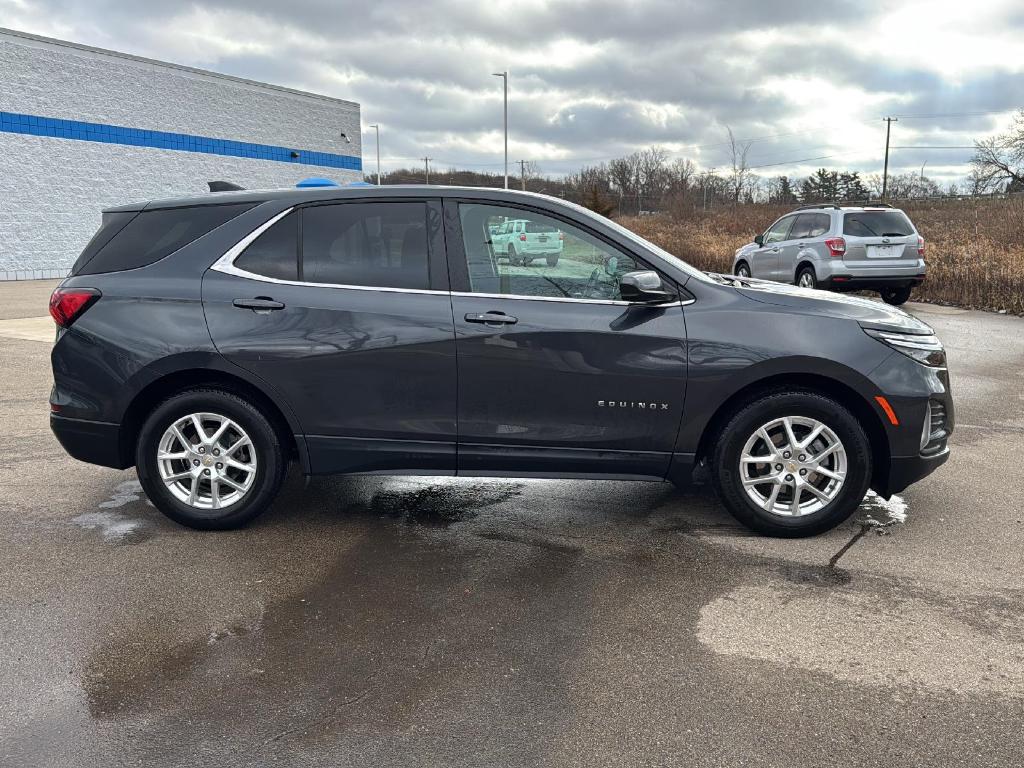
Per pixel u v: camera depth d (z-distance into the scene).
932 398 4.01
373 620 3.29
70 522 4.36
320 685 2.81
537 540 4.15
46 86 21.55
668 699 2.73
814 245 13.71
